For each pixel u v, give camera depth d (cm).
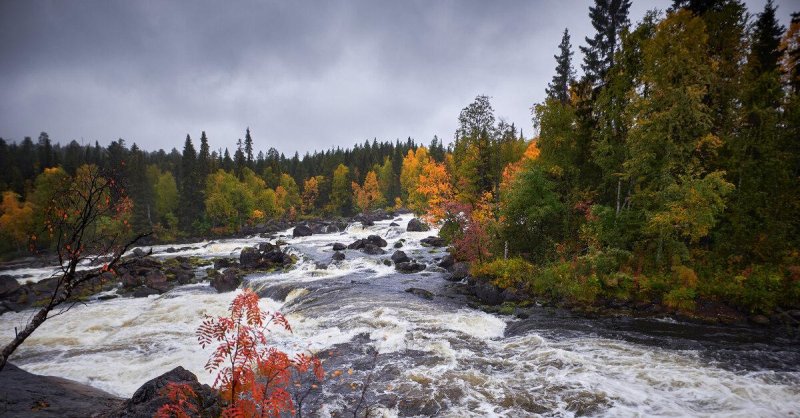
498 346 1429
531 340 1478
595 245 2267
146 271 3092
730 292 1830
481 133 3369
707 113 2181
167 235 7044
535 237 2677
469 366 1232
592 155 2656
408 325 1659
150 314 2089
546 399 1001
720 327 1653
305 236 6369
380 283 2600
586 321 1750
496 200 3356
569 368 1195
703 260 2128
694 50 2150
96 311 2180
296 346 1445
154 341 1602
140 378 1214
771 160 2119
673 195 2022
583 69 3247
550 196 2562
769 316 1722
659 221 1986
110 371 1268
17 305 2345
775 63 2456
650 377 1126
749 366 1227
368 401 1003
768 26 2511
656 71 2159
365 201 10344
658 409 941
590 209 2400
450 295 2277
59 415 773
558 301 2045
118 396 1048
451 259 3114
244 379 497
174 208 8112
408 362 1268
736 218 2139
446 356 1318
